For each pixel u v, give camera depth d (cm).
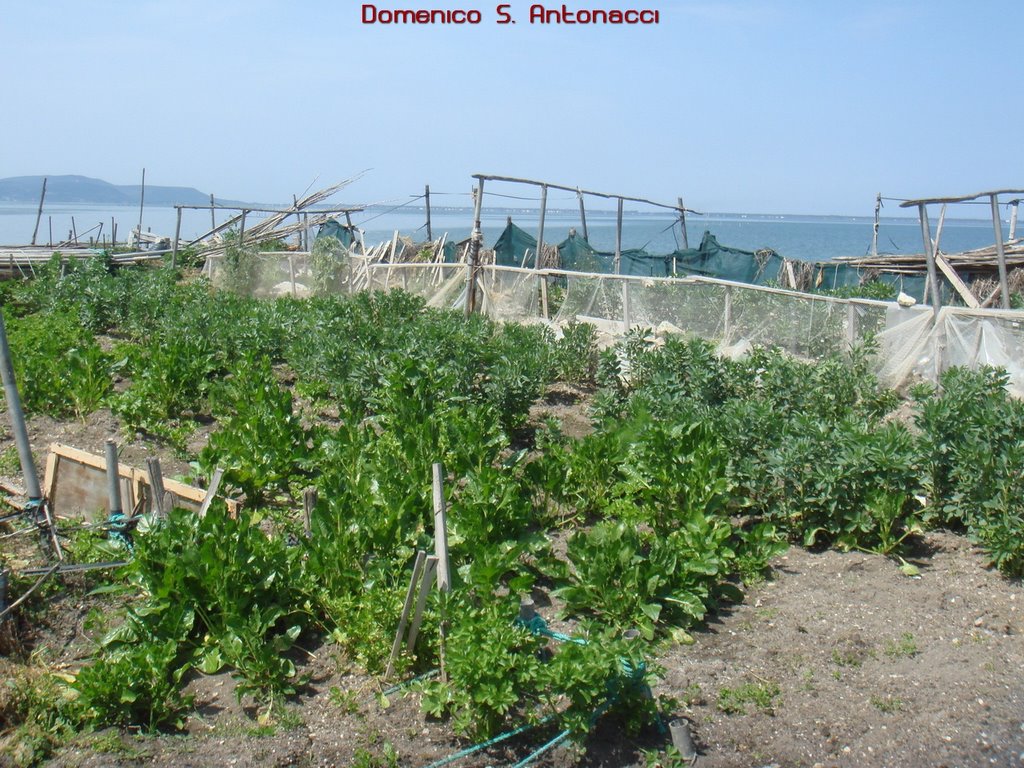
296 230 3272
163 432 1173
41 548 772
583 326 1467
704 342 1281
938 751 554
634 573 668
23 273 2888
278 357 1652
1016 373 1230
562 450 942
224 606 629
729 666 636
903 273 2309
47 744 553
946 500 852
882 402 1155
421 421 1023
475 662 525
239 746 549
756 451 874
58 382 1254
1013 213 2191
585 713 532
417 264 2280
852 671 634
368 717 576
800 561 802
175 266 2989
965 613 710
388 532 709
